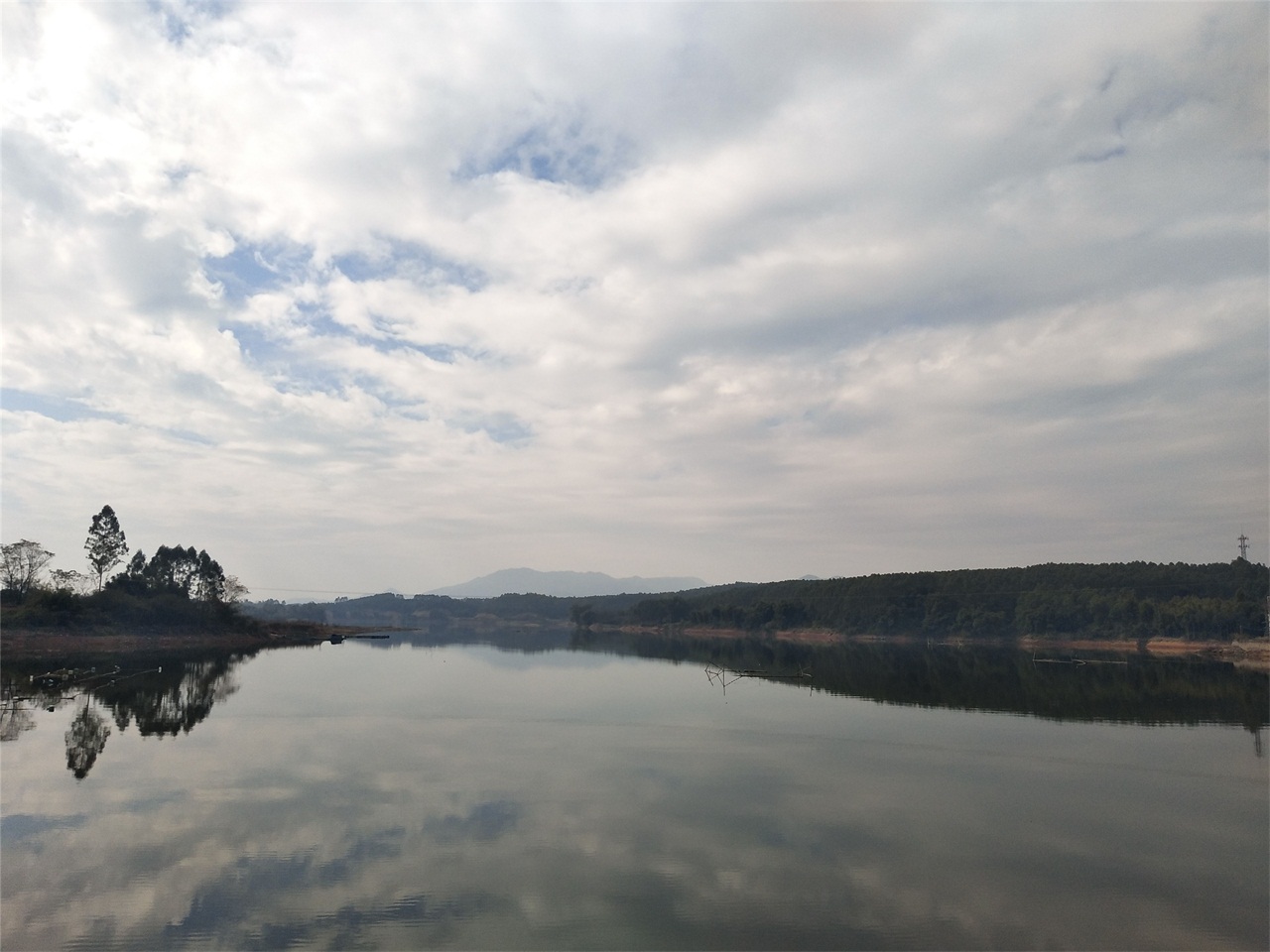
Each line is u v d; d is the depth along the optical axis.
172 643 130.25
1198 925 21.66
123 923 20.56
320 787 33.47
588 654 132.00
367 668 94.44
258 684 73.25
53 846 25.94
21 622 107.94
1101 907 22.72
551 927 20.59
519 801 31.91
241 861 24.83
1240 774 39.44
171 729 47.16
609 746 44.31
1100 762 42.06
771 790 34.59
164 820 28.66
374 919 20.92
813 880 24.23
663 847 26.78
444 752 41.53
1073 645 152.25
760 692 72.69
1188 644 134.12
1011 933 20.95
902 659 119.75
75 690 65.81
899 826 29.78
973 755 43.50
